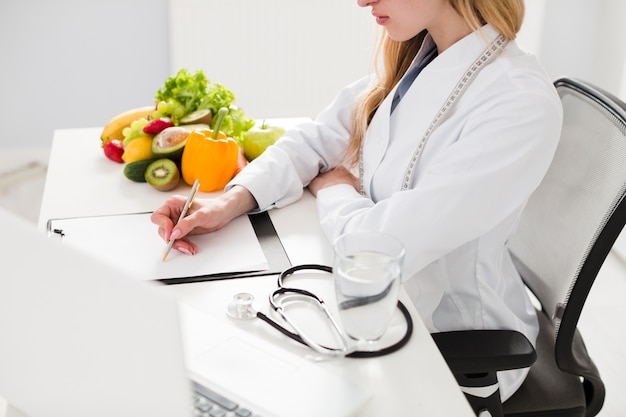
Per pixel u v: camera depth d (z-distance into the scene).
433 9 1.29
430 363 0.97
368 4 1.31
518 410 1.29
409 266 1.21
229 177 1.51
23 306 0.73
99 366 0.73
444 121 1.31
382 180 1.40
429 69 1.34
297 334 1.00
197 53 3.00
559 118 1.23
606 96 1.35
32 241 0.69
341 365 0.96
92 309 0.69
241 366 0.91
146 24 3.05
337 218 1.30
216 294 1.12
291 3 2.97
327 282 1.16
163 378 0.71
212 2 2.92
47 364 0.76
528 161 1.20
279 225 1.37
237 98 3.12
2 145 3.16
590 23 3.17
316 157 1.55
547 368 1.37
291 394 0.87
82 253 0.68
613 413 2.06
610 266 2.78
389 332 1.03
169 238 1.25
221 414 0.83
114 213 1.38
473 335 1.19
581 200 1.32
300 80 3.12
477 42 1.30
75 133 1.79
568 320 1.28
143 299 0.67
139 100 3.19
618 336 2.39
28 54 3.03
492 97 1.25
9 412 0.87
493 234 1.29
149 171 1.49
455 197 1.19
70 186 1.49
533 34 3.06
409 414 0.87
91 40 3.04
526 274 1.48
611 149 1.28
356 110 1.55
